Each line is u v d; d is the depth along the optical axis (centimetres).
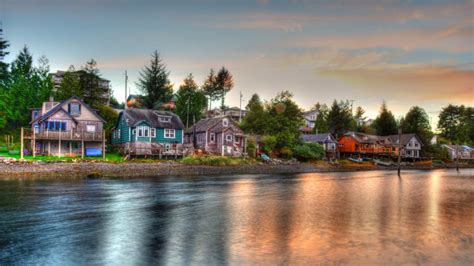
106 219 1903
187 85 8738
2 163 3988
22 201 2375
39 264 1220
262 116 7981
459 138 13712
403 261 1302
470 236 1669
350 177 5288
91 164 4412
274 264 1251
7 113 6200
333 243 1516
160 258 1300
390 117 12000
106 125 6550
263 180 4366
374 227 1827
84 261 1258
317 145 7975
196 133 7006
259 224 1856
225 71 11050
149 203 2427
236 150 6769
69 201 2414
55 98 6594
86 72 6894
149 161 5259
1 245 1422
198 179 4269
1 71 6656
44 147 5047
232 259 1298
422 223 1945
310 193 3161
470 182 4738
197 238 1566
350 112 11875
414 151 10394
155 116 6238
